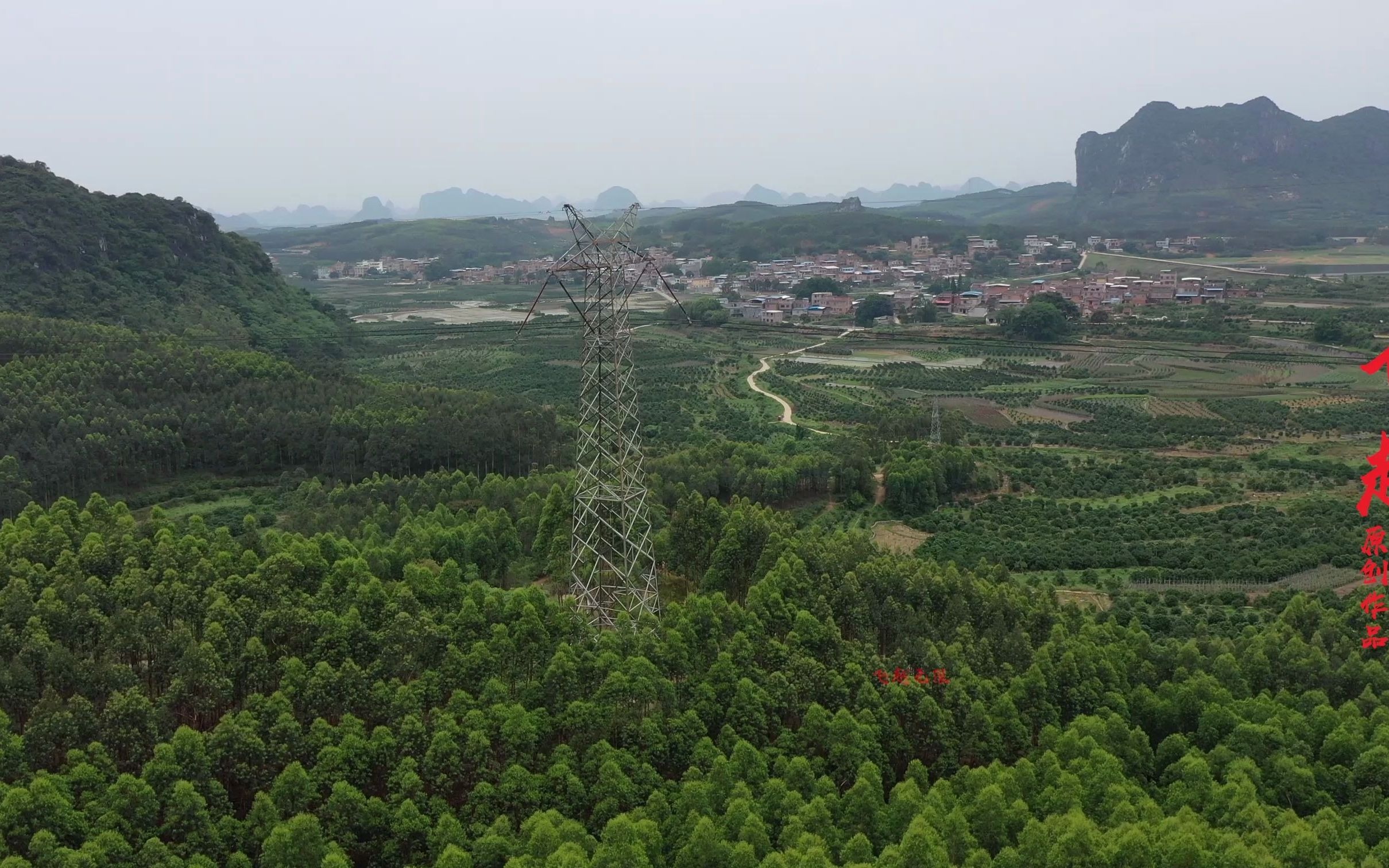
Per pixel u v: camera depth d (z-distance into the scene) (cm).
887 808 7081
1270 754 7862
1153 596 12531
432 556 11469
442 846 6769
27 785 6938
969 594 10356
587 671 8306
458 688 8200
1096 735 7938
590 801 7256
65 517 11081
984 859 6400
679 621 9138
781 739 7956
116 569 9800
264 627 8600
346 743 7338
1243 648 9694
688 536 12019
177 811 6675
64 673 7850
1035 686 8481
